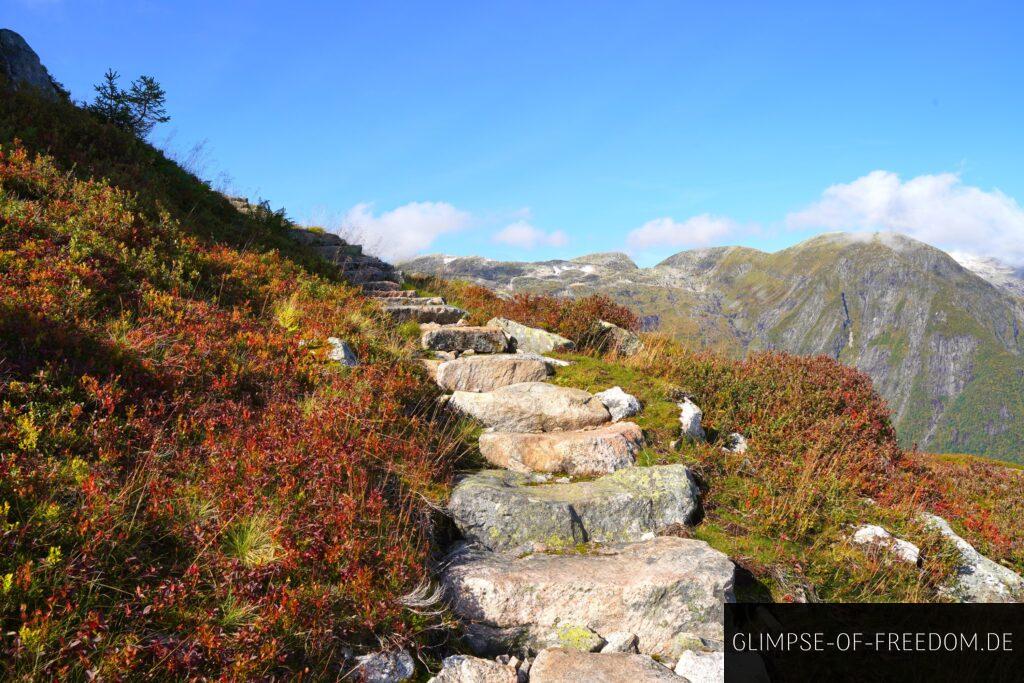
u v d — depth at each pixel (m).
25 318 5.91
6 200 8.28
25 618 3.24
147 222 10.10
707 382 10.16
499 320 12.95
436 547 5.60
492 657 4.73
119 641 3.34
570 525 5.93
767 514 6.77
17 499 3.98
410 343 10.79
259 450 5.41
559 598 4.97
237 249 13.11
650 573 5.15
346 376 7.66
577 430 8.27
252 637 3.61
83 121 13.46
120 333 6.60
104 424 4.91
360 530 4.95
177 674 3.35
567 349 11.79
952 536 7.28
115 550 3.93
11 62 14.51
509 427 8.27
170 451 5.13
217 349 7.13
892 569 6.36
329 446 5.80
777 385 10.25
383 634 4.26
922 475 9.66
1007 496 10.38
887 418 10.41
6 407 4.62
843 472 8.22
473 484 6.28
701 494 7.00
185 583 3.88
